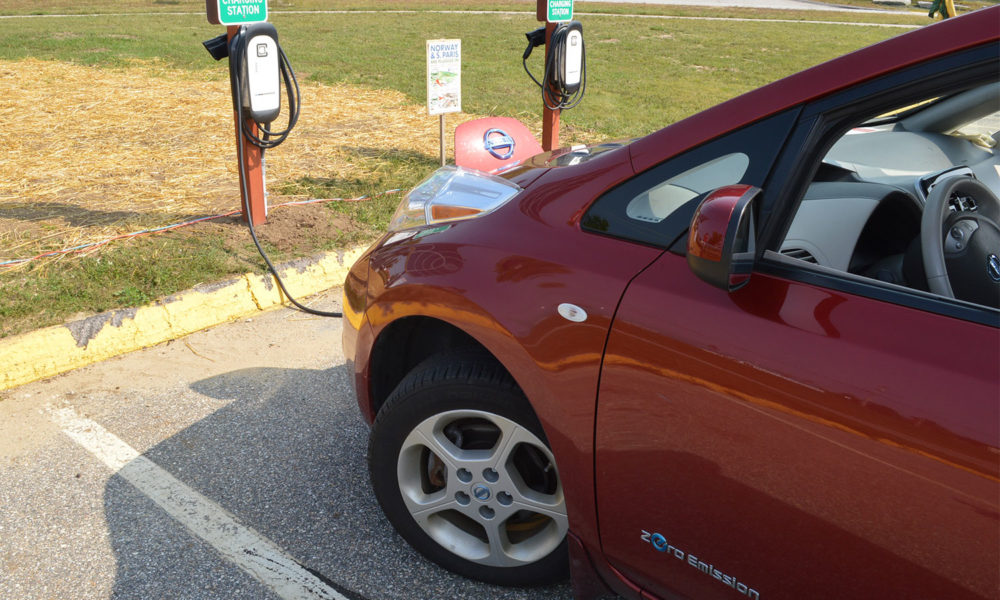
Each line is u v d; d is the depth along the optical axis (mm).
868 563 1560
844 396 1533
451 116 9266
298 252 4887
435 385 2227
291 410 3482
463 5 28812
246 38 4559
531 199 2182
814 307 1628
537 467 2305
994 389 1398
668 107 11086
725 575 1817
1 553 2562
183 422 3361
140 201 5641
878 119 2514
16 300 3904
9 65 12023
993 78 1502
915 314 1541
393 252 2436
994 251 2033
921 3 38500
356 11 25875
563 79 6395
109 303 4012
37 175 6191
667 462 1820
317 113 9164
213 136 7762
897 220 2143
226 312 4355
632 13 28281
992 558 1392
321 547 2646
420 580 2504
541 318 1969
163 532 2691
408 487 2428
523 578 2375
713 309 1723
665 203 1896
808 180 1719
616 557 2045
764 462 1655
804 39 21344
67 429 3279
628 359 1824
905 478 1470
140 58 13305
